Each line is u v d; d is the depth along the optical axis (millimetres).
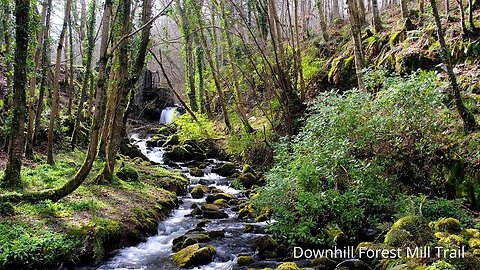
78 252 7477
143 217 9867
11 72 11516
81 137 18328
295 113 15812
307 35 24359
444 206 7406
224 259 7828
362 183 8297
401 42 14148
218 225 10297
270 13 16625
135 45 12359
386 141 8922
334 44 19641
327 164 9055
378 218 8039
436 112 9141
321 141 9625
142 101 35562
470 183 7840
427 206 7469
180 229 10148
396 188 8555
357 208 8062
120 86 11891
